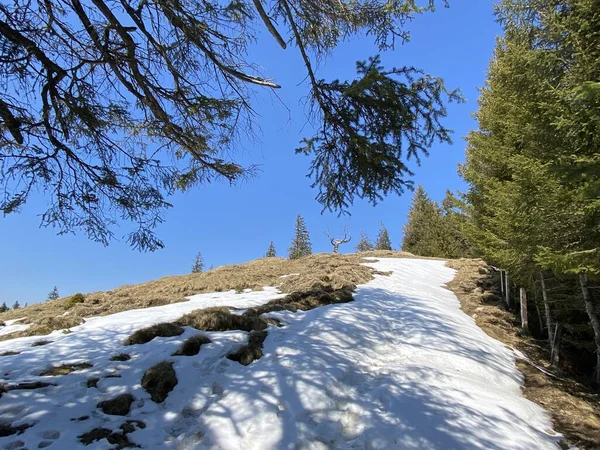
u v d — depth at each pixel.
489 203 11.63
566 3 5.88
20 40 3.97
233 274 16.36
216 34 4.46
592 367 10.34
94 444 3.64
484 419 4.46
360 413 4.43
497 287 14.95
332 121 4.91
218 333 6.73
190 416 4.32
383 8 4.39
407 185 5.12
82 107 4.46
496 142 11.30
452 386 5.34
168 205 5.40
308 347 6.15
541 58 5.97
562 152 6.05
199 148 5.46
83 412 4.18
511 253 8.27
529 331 11.42
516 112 7.61
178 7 4.06
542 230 6.52
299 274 14.19
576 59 5.59
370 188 5.31
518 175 7.05
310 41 4.84
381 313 8.77
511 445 4.02
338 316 7.98
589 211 5.48
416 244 35.50
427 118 4.68
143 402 4.52
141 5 4.05
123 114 4.75
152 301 10.30
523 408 5.11
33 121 4.46
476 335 8.47
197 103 4.81
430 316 8.98
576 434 4.76
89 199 5.11
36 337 6.92
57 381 4.81
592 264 5.71
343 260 18.09
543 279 9.39
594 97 4.71
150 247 5.61
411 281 14.30
